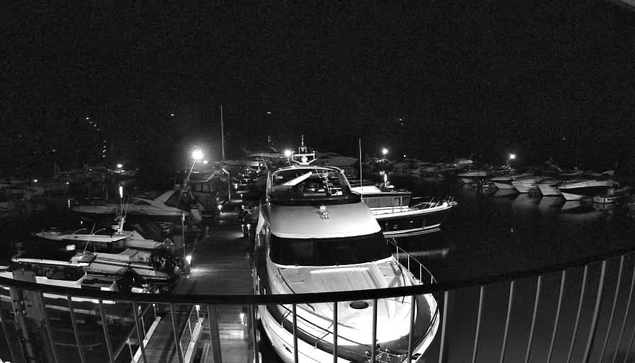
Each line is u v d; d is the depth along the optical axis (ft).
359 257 26.07
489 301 51.44
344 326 19.99
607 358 29.40
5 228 88.79
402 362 18.80
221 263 47.03
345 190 35.55
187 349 26.04
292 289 22.90
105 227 56.08
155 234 53.47
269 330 23.27
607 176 136.56
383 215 71.05
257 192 97.14
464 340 40.65
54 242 51.19
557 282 59.11
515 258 77.30
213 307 6.82
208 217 75.15
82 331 32.09
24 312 11.10
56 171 151.84
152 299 6.92
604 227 99.09
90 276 43.39
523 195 147.13
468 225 102.22
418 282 25.29
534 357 36.50
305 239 26.68
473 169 194.70
